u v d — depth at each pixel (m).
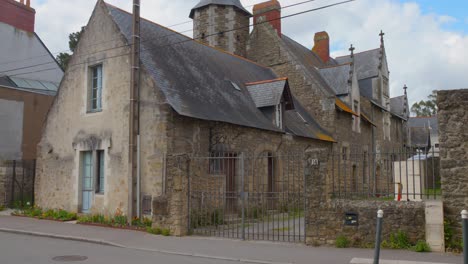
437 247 8.58
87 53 15.25
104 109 14.38
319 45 32.28
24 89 21.92
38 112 21.92
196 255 8.81
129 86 13.70
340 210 9.41
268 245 9.73
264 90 18.12
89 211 14.53
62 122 15.82
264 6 25.72
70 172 15.27
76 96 15.42
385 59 33.00
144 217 12.67
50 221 14.05
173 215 11.18
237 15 25.97
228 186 14.47
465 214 5.60
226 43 25.41
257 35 25.44
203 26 25.92
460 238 8.72
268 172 16.80
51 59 25.50
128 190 12.80
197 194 12.45
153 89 12.98
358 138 25.83
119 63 14.12
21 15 23.73
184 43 17.86
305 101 23.19
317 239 9.55
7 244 10.16
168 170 11.41
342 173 22.12
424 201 8.94
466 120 8.96
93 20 15.23
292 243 9.91
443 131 9.11
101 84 14.98
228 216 13.14
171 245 9.82
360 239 9.20
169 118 12.62
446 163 9.00
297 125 19.75
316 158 9.72
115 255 8.84
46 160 16.23
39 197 16.31
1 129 20.14
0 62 22.38
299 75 23.52
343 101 24.94
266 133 16.42
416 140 40.12
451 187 8.91
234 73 19.61
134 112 12.92
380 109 31.11
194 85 15.14
